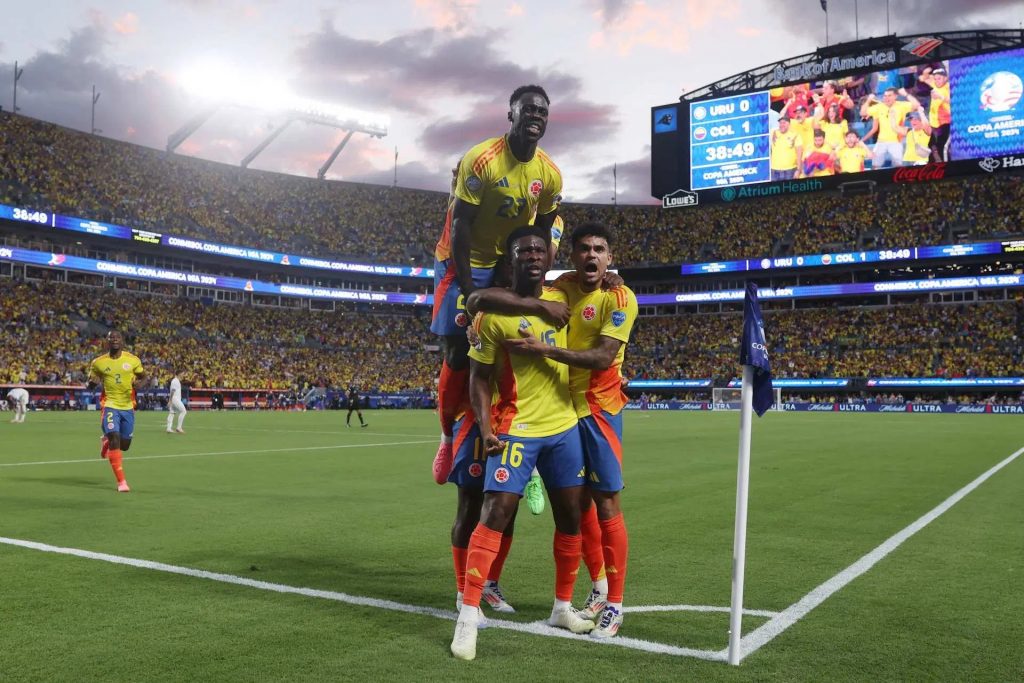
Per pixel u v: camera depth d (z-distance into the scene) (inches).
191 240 2235.5
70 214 2105.1
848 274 2491.4
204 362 2218.3
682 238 2746.1
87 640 169.8
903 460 641.6
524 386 180.2
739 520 159.8
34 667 152.8
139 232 2130.9
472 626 163.9
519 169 220.5
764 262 2449.6
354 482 483.8
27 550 267.1
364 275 2581.2
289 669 152.9
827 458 661.9
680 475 528.7
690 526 324.8
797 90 2144.4
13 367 1847.9
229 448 765.3
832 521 337.4
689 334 2647.6
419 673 151.4
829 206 2598.4
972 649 167.0
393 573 237.8
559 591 184.7
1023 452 721.6
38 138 2206.0
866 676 150.9
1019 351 2154.3
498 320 177.0
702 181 2263.8
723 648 168.7
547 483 184.4
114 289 2256.4
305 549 273.9
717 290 2679.6
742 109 2210.9
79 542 283.0
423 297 2664.9
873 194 2541.8
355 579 229.1
